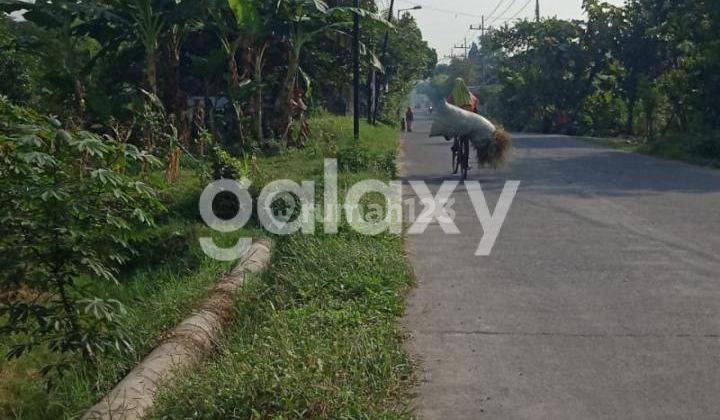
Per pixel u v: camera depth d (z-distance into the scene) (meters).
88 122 17.62
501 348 5.48
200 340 5.52
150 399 4.52
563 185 14.39
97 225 4.96
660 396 4.61
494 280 7.36
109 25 18.19
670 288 6.95
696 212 10.98
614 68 37.28
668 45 32.72
